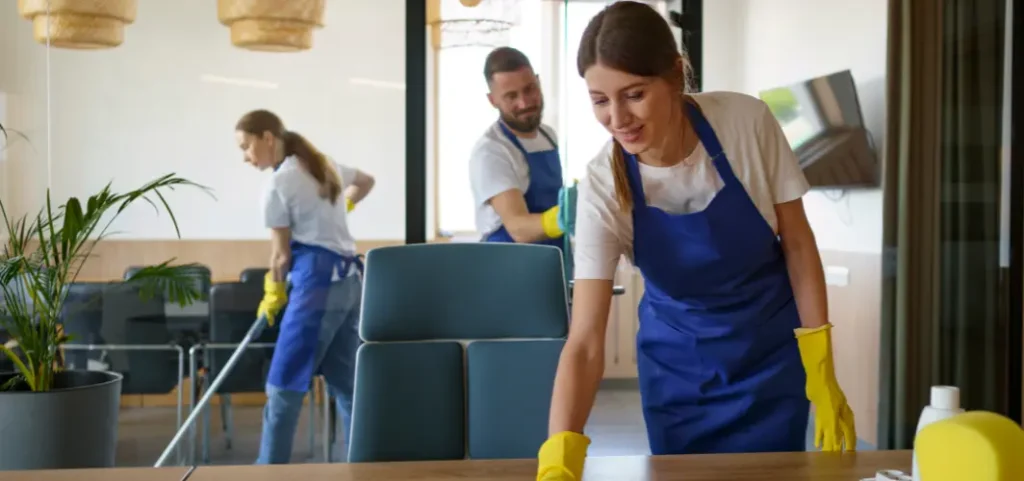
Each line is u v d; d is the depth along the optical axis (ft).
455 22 9.55
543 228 9.41
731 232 5.50
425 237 9.75
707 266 5.60
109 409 8.43
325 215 9.70
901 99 11.53
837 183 12.98
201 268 9.61
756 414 5.78
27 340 8.25
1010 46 11.61
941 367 11.65
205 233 9.60
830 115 12.93
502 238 9.57
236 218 9.64
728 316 5.78
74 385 8.71
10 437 7.91
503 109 9.50
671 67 4.68
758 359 5.80
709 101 5.48
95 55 9.37
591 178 5.47
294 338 9.76
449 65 9.59
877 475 3.69
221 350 9.70
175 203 9.55
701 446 5.93
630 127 4.76
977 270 11.69
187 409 9.68
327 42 9.62
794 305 5.82
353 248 9.78
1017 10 11.53
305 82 9.61
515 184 9.44
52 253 8.76
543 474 3.73
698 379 5.85
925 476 2.98
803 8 13.50
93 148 9.41
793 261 5.67
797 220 5.60
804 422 5.82
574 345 4.92
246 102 9.57
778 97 13.74
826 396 5.21
